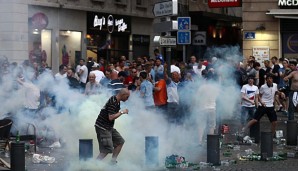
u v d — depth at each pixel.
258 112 18.33
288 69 26.12
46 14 30.56
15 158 12.18
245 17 32.53
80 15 33.31
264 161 14.93
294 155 15.59
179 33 20.72
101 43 35.31
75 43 33.06
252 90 20.08
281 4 31.91
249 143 18.00
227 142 18.17
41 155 15.14
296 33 32.12
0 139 14.98
